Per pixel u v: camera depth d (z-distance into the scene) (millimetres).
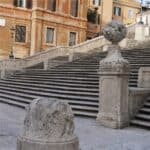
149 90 13758
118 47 13133
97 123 13023
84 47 33812
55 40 47406
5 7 43781
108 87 12797
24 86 22359
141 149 9438
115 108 12500
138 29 34562
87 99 16047
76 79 20375
